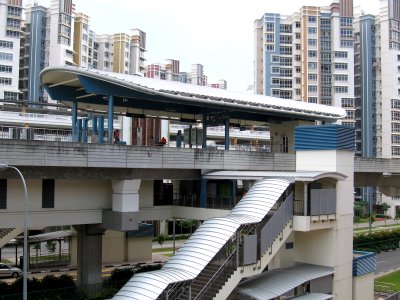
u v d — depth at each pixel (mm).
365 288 31828
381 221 90312
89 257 28844
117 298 18797
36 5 98688
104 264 43688
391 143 99438
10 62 89062
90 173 25969
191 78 143625
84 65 109812
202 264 20578
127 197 27328
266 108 34938
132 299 18297
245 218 23453
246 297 23297
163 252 53156
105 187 28562
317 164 30078
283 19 106625
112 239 44781
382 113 100750
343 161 29969
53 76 31375
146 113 39906
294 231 28203
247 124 45031
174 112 38250
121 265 43312
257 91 109438
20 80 98562
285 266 32344
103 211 28234
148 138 50281
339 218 29297
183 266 20750
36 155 23344
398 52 101688
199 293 20391
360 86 103875
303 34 104062
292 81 105250
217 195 33500
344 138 30016
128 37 119438
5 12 89938
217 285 21422
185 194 34875
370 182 43969
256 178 28375
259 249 23656
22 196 25469
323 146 29828
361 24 104062
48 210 26297
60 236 42469
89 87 28953
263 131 80688
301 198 29172
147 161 27516
